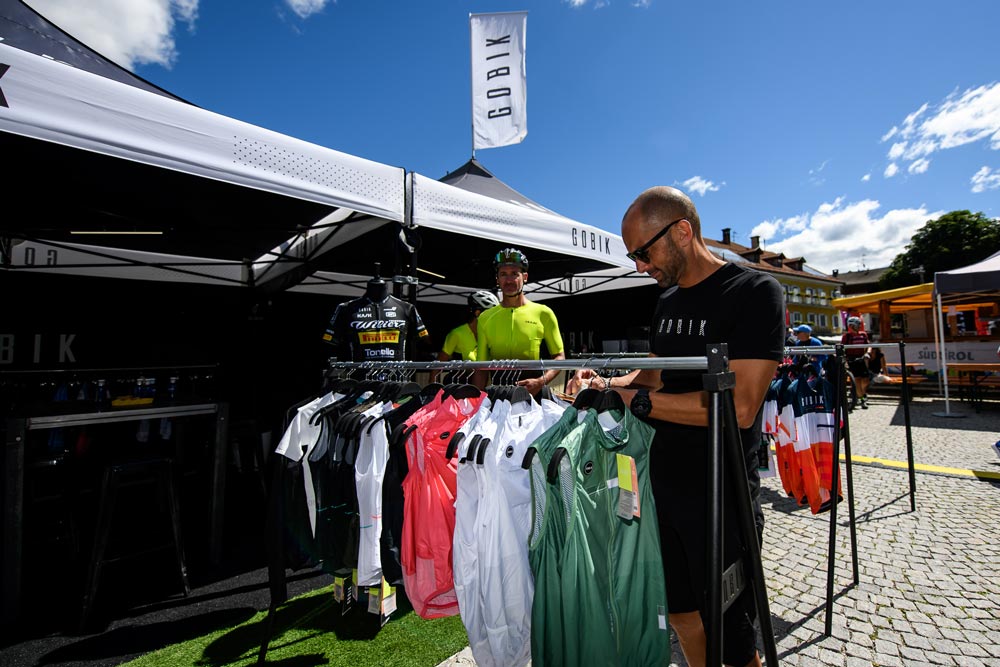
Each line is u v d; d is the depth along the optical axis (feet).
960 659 6.33
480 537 4.12
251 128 7.34
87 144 5.82
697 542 4.24
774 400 10.64
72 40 8.81
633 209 4.34
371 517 5.21
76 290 17.24
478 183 14.83
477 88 16.92
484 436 4.35
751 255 113.09
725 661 4.26
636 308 23.91
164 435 13.21
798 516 11.93
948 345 34.47
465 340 12.14
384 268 19.56
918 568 8.93
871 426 23.88
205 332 20.15
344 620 7.57
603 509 3.98
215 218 14.15
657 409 3.75
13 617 7.59
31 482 10.40
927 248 96.84
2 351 15.72
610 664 3.69
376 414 5.65
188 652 6.79
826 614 7.00
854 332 29.60
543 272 21.49
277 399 21.49
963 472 14.99
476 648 4.16
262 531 11.93
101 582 9.11
